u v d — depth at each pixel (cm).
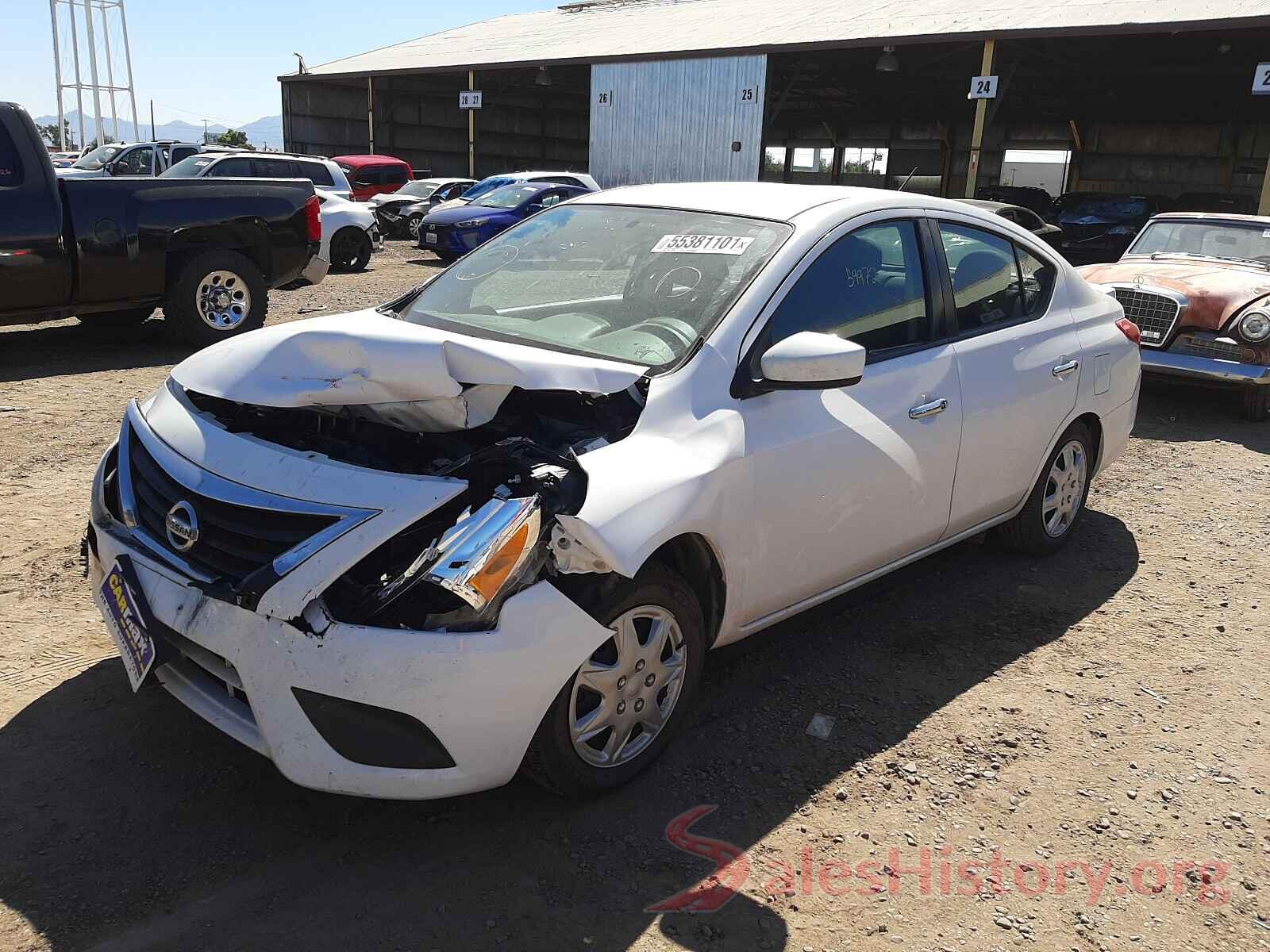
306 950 230
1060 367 441
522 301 358
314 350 276
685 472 282
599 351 315
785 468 313
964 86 3206
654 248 357
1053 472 471
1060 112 3494
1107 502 591
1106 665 389
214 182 881
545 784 277
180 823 271
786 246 336
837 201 368
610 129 2777
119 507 297
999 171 3850
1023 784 310
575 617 258
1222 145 3278
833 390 335
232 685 252
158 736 308
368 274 1606
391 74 3244
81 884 246
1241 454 717
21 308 780
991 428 403
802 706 347
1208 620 434
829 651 389
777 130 4478
